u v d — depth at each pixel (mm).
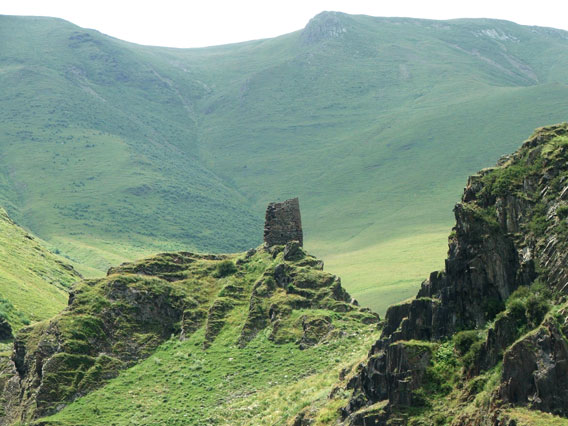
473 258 49656
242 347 93812
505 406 42031
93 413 87750
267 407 78812
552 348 41500
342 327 91438
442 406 46438
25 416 91188
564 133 54219
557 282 46594
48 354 95500
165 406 86688
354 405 52000
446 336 49500
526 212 50438
